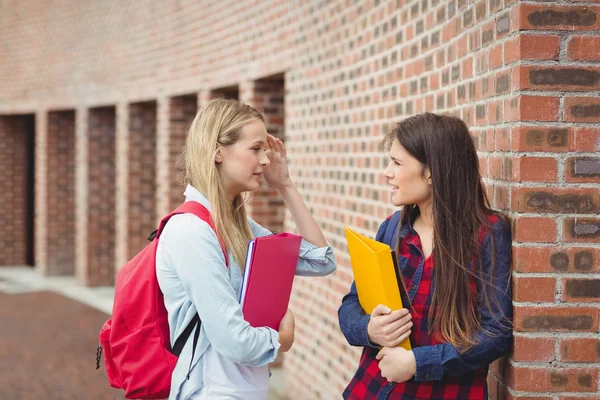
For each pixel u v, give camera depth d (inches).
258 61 259.0
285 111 242.5
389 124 165.8
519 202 98.3
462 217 91.8
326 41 207.8
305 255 108.3
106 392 242.2
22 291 428.1
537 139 98.3
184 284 90.0
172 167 341.1
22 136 523.2
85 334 326.0
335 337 198.4
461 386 93.7
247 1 267.6
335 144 202.4
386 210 167.3
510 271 97.3
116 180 394.6
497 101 106.4
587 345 99.2
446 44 132.3
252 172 96.8
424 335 93.3
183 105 342.3
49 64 459.8
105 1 400.5
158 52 347.9
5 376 259.6
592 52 98.3
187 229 90.7
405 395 94.0
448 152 92.2
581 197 98.7
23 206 525.7
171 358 93.0
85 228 426.9
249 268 91.9
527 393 99.3
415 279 94.5
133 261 96.9
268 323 97.0
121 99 385.1
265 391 97.4
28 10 479.5
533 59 98.1
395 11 161.8
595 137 98.6
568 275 98.8
